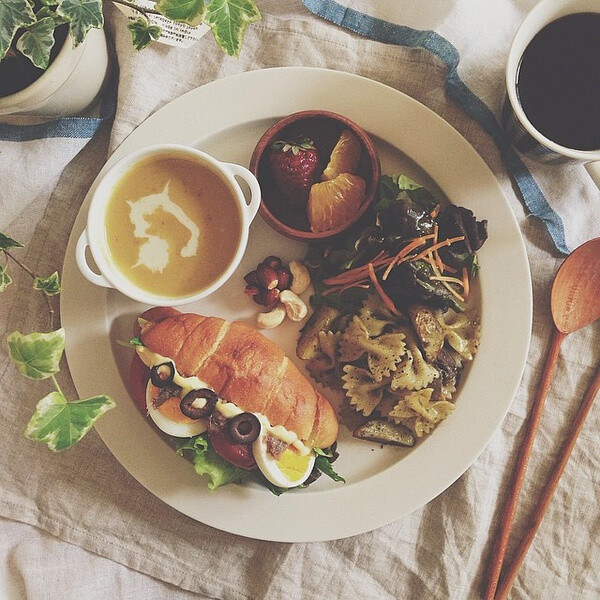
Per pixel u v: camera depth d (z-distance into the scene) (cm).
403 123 49
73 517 52
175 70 51
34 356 38
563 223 51
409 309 48
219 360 47
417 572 52
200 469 47
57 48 42
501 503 52
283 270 50
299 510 49
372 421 49
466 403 49
